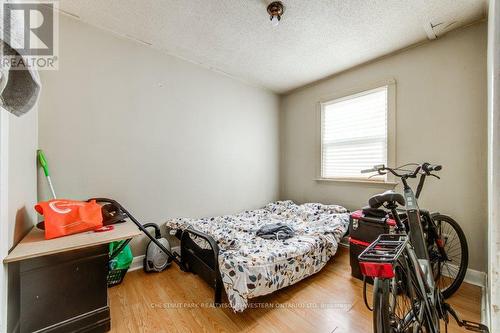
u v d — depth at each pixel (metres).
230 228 2.38
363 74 2.76
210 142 2.90
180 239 2.36
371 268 0.82
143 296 1.77
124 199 2.23
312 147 3.34
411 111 2.34
